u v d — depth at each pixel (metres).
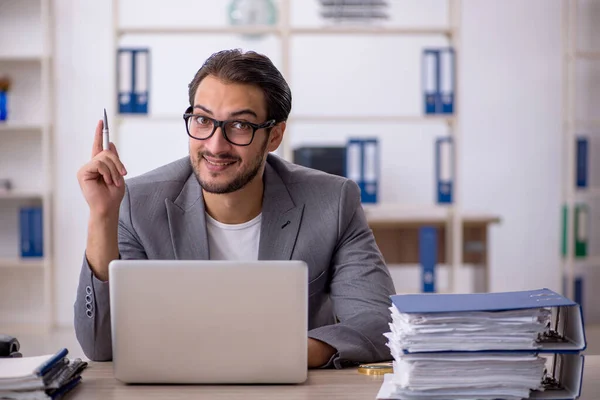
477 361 1.40
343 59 5.29
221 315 1.53
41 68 5.13
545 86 5.36
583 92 5.36
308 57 5.28
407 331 1.41
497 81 5.36
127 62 4.55
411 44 5.31
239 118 1.84
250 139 1.85
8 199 5.19
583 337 1.42
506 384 1.41
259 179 2.03
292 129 5.30
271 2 4.76
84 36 5.19
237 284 1.53
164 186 2.07
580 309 1.43
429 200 5.34
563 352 1.41
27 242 4.96
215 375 1.54
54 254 5.21
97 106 5.21
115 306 1.53
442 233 4.82
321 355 1.72
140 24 5.25
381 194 5.34
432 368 1.40
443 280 5.35
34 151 5.17
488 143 5.37
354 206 2.11
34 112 5.14
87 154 5.22
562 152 5.39
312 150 4.67
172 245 2.02
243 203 2.03
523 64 5.35
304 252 2.03
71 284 5.23
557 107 5.37
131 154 5.28
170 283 1.52
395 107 5.32
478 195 5.38
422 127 5.32
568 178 5.07
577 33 5.35
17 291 5.21
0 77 5.01
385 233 4.70
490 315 1.41
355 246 2.06
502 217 5.39
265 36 5.22
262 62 1.88
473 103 5.36
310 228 2.04
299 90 5.30
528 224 5.39
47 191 4.97
